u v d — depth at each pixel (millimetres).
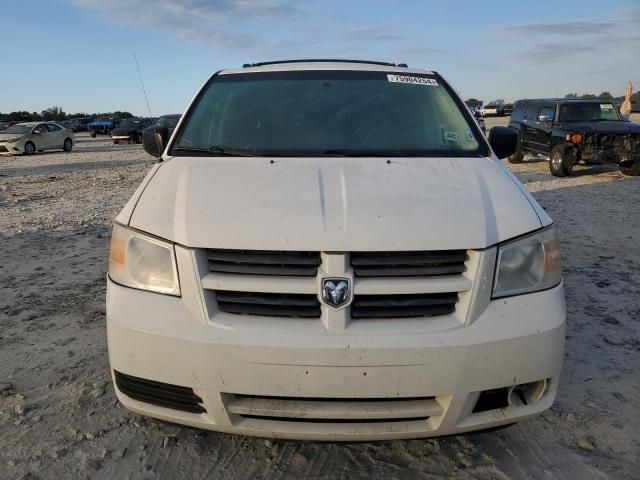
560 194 9812
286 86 3422
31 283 4820
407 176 2531
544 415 2738
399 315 2053
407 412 2033
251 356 1985
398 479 2301
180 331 2033
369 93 3355
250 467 2367
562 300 2213
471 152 2975
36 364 3277
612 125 12242
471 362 2014
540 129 13477
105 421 2686
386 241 2064
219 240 2088
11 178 13742
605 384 3027
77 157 21188
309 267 2072
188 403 2119
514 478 2303
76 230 7016
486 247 2111
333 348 1968
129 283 2188
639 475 2314
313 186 2395
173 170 2697
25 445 2502
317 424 2070
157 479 2295
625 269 5176
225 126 3150
